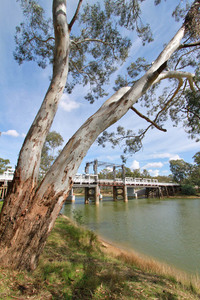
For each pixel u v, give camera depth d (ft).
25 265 6.66
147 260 16.39
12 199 6.88
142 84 8.86
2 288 5.49
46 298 5.80
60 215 38.58
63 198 7.02
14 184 7.11
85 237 20.13
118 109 8.32
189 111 16.97
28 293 5.73
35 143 7.77
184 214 51.52
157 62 9.65
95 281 7.75
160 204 84.17
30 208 6.77
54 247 13.65
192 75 13.57
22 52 19.81
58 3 9.15
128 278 9.39
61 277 7.68
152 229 34.30
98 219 44.98
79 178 85.40
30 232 6.61
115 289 7.43
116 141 22.27
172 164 163.84
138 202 97.81
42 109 8.41
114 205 81.25
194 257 20.15
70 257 11.67
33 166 7.48
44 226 6.75
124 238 28.27
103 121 8.04
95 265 10.50
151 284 8.96
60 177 6.98
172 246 24.23
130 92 8.57
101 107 8.75
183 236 29.14
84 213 55.11
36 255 6.91
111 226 36.91
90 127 7.82
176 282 10.30
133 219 44.88
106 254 16.46
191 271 16.57
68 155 7.25
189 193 136.26
